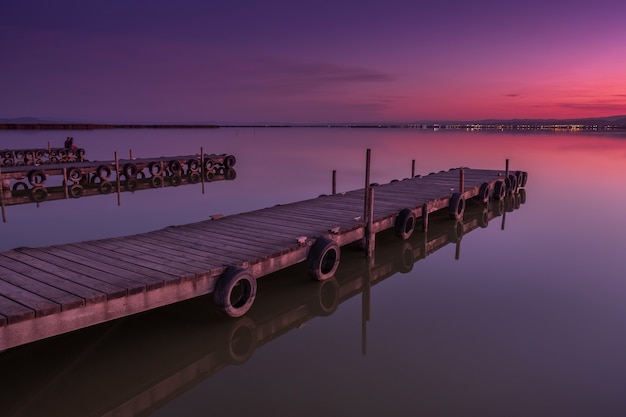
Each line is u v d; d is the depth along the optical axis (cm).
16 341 621
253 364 784
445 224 1838
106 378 728
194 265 884
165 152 5350
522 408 634
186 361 799
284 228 1222
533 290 1130
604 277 1220
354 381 717
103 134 10781
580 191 2670
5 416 631
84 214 2077
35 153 3703
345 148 6675
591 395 666
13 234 1675
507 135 12256
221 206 2286
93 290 725
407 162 4469
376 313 1000
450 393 676
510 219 1973
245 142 8331
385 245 1499
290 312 1013
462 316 974
